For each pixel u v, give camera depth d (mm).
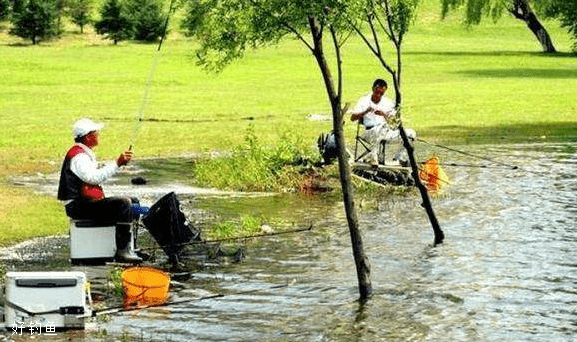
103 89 54531
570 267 16781
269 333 13305
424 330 13500
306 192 24250
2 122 38719
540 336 13297
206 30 15320
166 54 80000
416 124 39000
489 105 46062
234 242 18656
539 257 17453
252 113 42844
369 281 15109
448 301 14836
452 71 68938
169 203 16828
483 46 99375
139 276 14953
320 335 13234
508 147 32312
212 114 42344
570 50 96500
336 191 24109
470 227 19953
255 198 23484
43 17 93750
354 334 13297
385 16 18594
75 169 16453
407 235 19281
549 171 27000
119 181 25750
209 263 17016
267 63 73812
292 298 14953
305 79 62031
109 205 16531
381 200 23000
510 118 41000
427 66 73188
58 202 21844
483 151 31312
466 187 24547
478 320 13945
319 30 14953
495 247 18219
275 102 47781
